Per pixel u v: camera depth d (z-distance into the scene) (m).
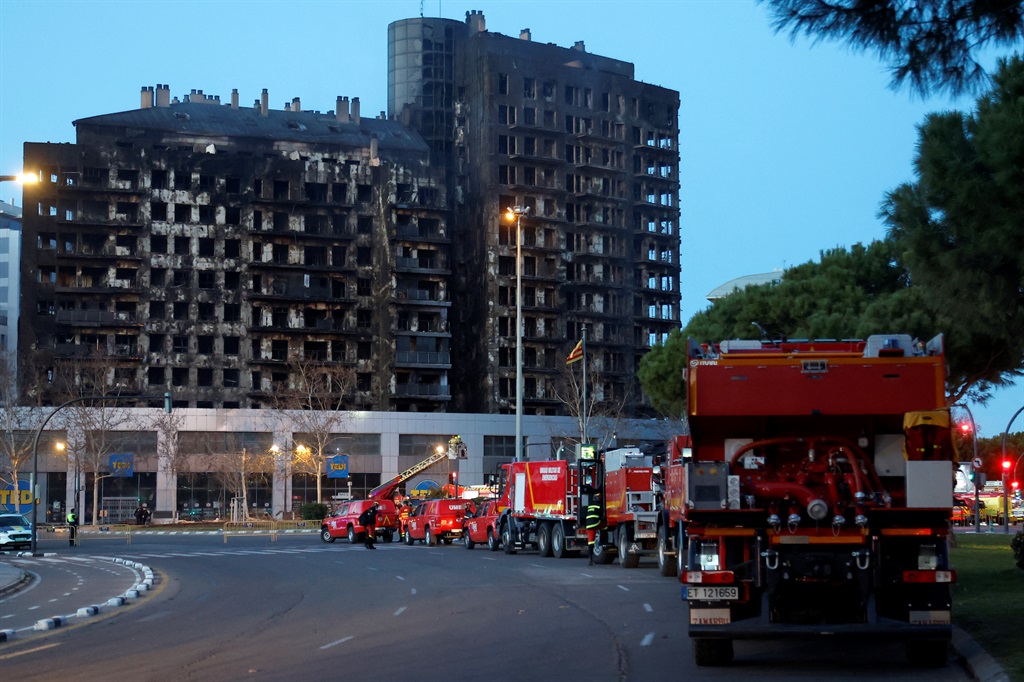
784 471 16.16
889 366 15.80
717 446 16.36
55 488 98.56
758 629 15.05
